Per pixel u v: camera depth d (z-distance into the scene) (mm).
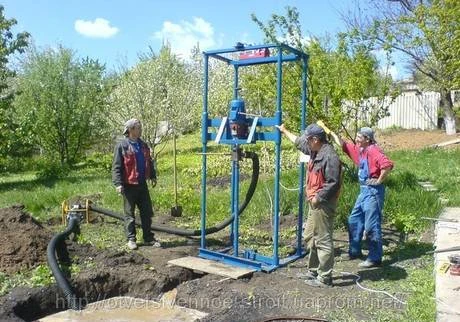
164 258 7379
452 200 10109
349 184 10109
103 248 7695
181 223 9742
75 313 5602
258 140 6859
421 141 22656
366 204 6820
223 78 23922
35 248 6758
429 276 6211
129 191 7969
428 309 5000
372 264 6773
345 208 8883
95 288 6238
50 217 10195
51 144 24344
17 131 19547
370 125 10945
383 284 6094
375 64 11258
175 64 22375
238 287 6125
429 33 14750
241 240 8383
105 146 26203
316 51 10797
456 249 6191
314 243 6172
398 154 17984
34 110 22250
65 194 12641
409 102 28172
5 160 21484
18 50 20375
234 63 7348
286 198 9922
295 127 10492
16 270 6398
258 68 11406
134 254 7309
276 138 6656
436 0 14844
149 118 20609
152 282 6363
